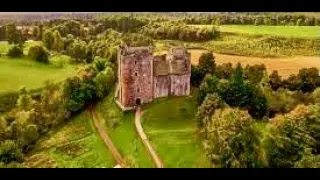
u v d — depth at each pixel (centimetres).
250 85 14800
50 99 16350
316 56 19625
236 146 11431
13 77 18662
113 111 15588
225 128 11650
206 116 13175
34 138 14538
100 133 14800
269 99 15100
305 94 15600
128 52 14800
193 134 13325
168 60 15750
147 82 15212
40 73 19412
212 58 17088
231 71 16812
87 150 13950
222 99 14188
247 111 13538
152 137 13475
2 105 16700
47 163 13400
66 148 14175
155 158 12525
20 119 14975
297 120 12031
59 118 15850
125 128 14362
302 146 11581
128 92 15012
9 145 13512
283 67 18875
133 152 13088
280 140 11625
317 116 12275
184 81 15675
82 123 15662
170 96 15700
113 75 17788
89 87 16762
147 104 15338
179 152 12462
